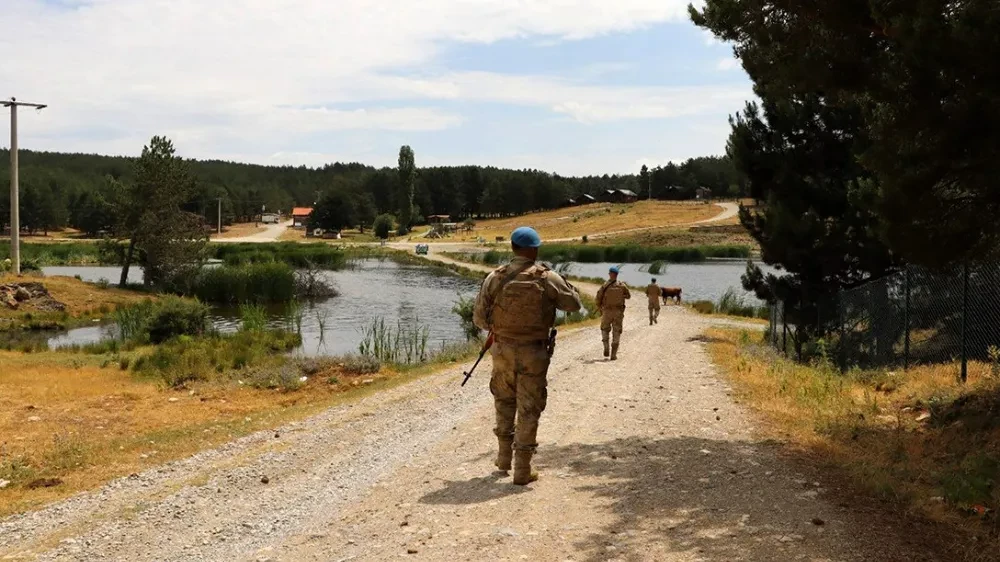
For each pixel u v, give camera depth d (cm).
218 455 799
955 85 588
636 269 7300
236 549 488
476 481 597
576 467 630
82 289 3812
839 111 1856
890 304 1306
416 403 1045
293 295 4259
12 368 1733
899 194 658
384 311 3666
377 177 19588
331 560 443
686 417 858
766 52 755
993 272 1017
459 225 15725
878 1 624
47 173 17400
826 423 786
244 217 19988
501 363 578
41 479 730
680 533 453
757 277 2166
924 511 481
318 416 1006
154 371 1656
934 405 809
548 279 570
